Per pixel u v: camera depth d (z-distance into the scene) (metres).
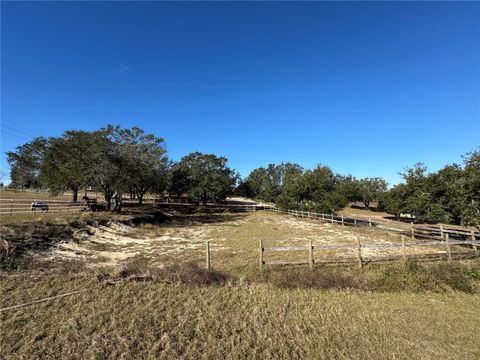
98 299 8.09
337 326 6.99
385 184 61.34
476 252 12.84
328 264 11.69
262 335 6.43
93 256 14.43
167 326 6.70
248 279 10.31
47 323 6.66
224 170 55.44
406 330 6.89
